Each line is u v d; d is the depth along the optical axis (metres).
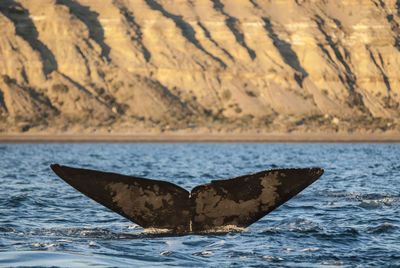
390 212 64.94
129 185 43.88
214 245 43.34
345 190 88.12
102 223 58.75
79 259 37.47
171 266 36.91
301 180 43.12
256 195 43.94
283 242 46.66
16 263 35.72
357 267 38.50
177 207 44.66
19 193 86.06
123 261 37.69
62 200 78.38
